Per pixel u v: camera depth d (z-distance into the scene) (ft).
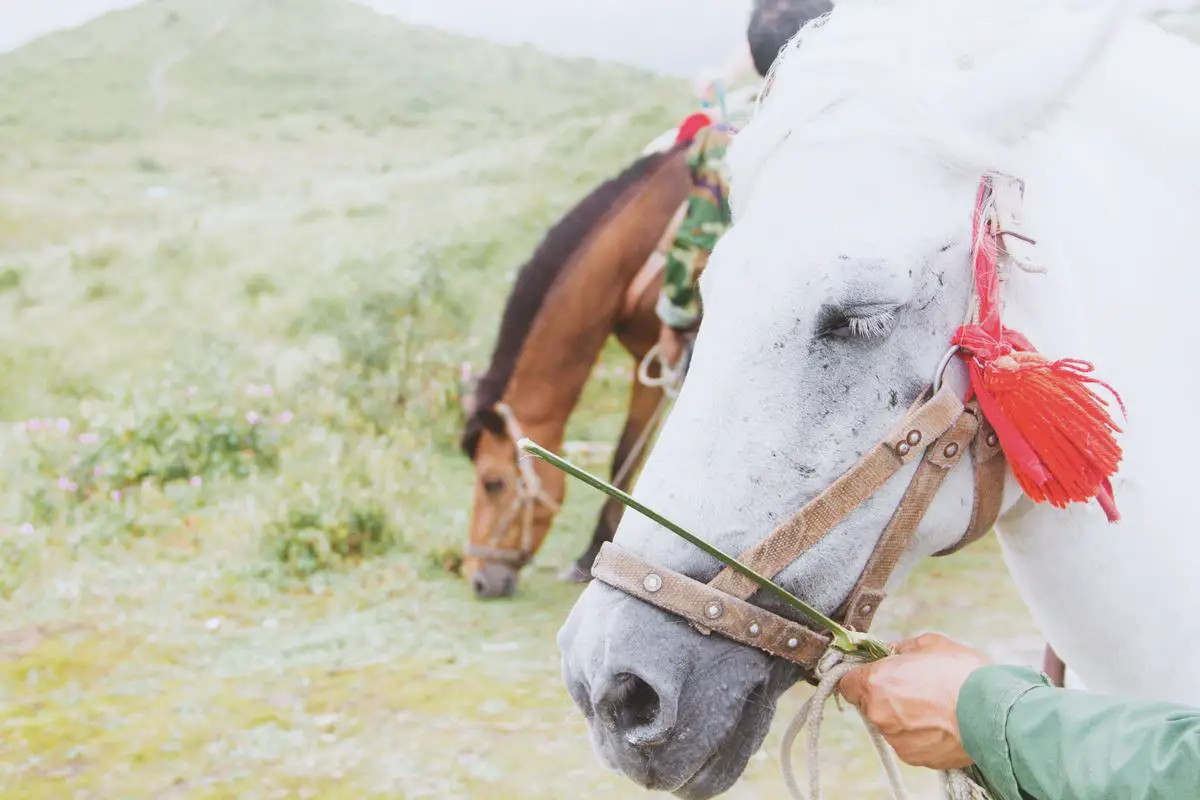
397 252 23.98
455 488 18.63
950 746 3.74
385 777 10.59
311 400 20.15
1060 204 4.50
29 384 20.88
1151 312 4.44
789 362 4.22
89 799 10.23
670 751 4.32
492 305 23.30
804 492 4.26
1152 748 3.17
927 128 4.14
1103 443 3.97
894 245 4.12
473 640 13.60
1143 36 4.81
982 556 16.30
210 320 22.54
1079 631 4.64
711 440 4.30
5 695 12.12
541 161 27.71
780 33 10.11
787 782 4.31
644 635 4.27
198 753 11.03
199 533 16.19
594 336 14.90
